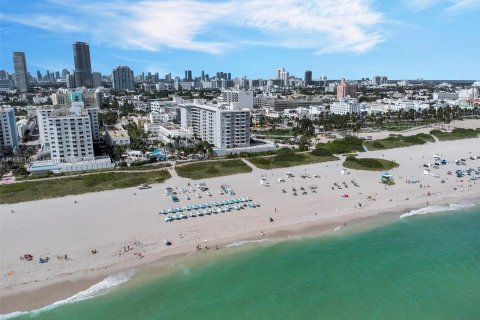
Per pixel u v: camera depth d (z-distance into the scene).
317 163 194.62
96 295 82.38
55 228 111.69
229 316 78.38
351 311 81.25
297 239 110.88
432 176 172.00
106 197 139.38
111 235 108.00
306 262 98.94
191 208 127.81
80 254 97.31
